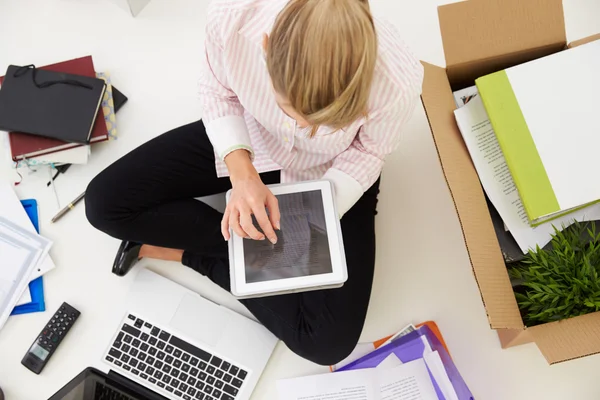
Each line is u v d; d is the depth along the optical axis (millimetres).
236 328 1425
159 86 1625
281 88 778
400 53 983
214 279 1426
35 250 1481
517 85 1233
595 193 1194
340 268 1126
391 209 1529
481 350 1429
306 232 1138
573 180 1198
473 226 1153
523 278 1240
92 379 1242
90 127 1470
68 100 1482
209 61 1104
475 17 1188
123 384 1247
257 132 1248
